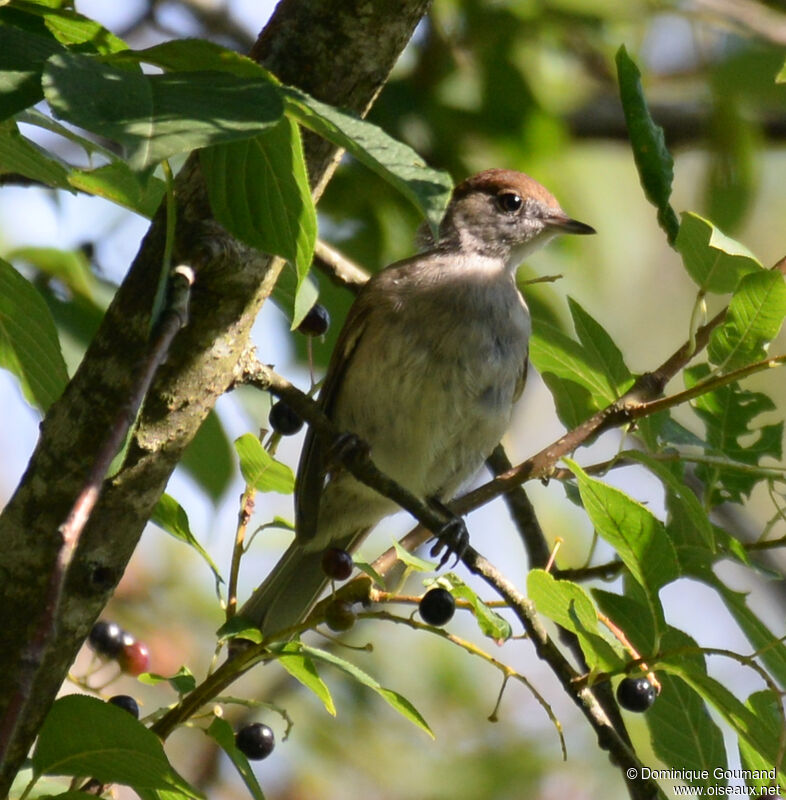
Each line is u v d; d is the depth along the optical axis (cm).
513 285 1089
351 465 739
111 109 393
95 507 608
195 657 1276
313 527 939
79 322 852
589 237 1490
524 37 1233
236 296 625
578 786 1366
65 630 609
